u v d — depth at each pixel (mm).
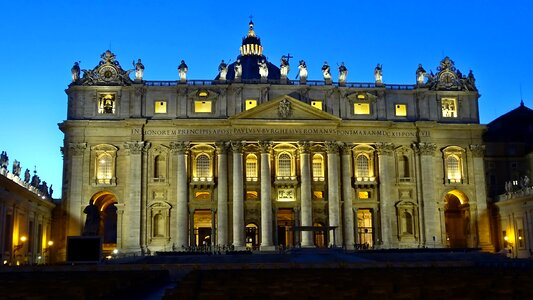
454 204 95125
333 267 47438
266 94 86438
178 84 86062
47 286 21000
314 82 87938
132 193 82500
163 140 84625
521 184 84188
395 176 86875
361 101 88438
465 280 22109
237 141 83812
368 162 87312
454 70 92000
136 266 51000
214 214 83500
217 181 83750
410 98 90125
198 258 62719
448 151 88875
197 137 84312
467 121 90562
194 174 84562
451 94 90938
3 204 59844
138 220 81875
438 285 19766
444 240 86188
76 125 84125
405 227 86438
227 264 51250
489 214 89312
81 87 86062
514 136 97312
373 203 85812
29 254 71812
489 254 65812
